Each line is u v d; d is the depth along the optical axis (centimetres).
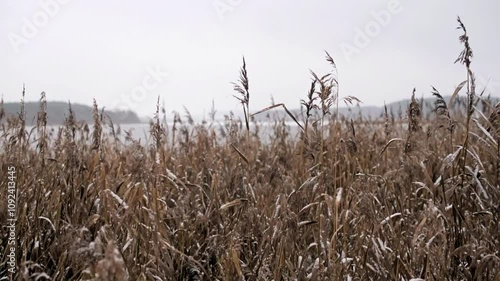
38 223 305
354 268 290
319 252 295
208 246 305
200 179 423
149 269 262
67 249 274
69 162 375
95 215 284
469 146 388
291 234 298
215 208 341
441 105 322
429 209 270
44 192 347
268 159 543
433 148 411
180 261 292
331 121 428
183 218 319
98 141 424
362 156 433
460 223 289
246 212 340
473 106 304
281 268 273
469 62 298
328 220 291
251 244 324
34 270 276
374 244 279
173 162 499
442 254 271
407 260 285
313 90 347
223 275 267
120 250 262
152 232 276
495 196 302
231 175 436
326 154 420
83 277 237
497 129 312
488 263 266
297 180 409
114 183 373
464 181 313
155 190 283
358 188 347
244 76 364
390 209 347
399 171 375
